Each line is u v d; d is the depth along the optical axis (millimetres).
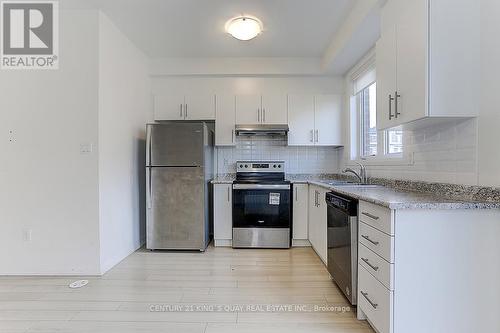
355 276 2197
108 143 3152
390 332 1633
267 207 3977
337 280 2561
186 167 3842
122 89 3484
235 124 4332
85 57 2957
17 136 2982
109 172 3176
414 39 1898
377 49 2469
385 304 1692
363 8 2637
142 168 4082
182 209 3844
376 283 1826
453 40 1782
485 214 1619
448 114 1790
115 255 3314
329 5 2873
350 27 3012
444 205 1609
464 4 1782
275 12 3004
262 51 4031
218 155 4570
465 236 1620
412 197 1912
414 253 1628
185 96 4352
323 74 4293
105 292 2594
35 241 2998
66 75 2963
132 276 2967
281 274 3023
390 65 2232
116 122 3336
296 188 4051
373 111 3615
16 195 2998
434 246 1625
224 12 3004
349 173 4121
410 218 1628
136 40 3674
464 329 1624
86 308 2303
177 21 3188
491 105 1698
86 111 2963
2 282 2822
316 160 4570
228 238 4074
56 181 2982
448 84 1785
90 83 2961
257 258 3557
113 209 3270
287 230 3969
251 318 2152
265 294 2551
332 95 4332
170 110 4348
